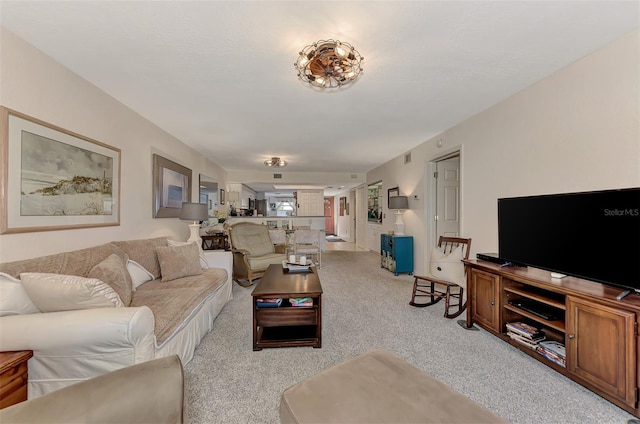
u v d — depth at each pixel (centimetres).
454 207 443
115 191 262
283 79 230
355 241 973
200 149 488
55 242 195
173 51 188
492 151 290
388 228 609
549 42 180
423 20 158
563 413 146
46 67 189
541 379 176
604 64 187
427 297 351
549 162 227
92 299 143
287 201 1412
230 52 190
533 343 200
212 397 159
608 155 185
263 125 353
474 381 174
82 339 129
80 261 192
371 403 97
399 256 475
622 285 153
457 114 316
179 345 186
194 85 240
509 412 147
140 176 309
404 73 221
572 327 167
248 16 154
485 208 301
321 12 151
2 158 158
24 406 77
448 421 88
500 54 194
